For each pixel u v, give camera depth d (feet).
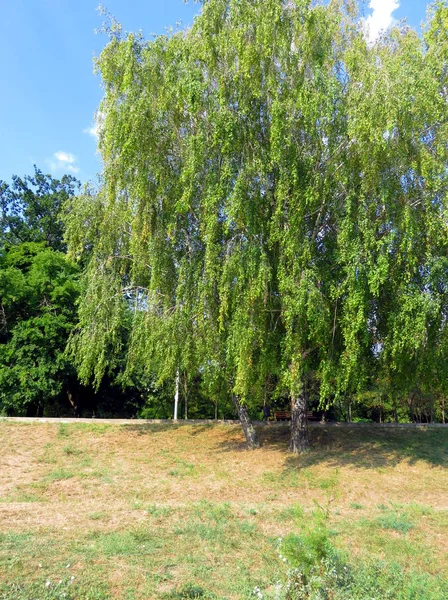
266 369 39.47
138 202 41.96
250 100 39.63
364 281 35.73
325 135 37.47
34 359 62.03
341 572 17.75
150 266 43.75
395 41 41.22
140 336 46.21
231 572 20.24
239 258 37.55
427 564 22.43
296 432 46.47
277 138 35.63
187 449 48.62
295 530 26.48
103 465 43.29
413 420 81.10
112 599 17.46
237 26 38.58
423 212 37.88
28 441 49.29
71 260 60.39
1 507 30.48
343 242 36.40
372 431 54.39
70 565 20.01
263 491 36.96
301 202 37.14
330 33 39.17
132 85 40.37
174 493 36.06
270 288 39.19
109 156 42.60
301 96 35.99
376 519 29.32
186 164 39.55
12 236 95.09
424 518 30.25
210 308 40.40
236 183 36.29
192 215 43.16
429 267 37.29
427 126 36.86
